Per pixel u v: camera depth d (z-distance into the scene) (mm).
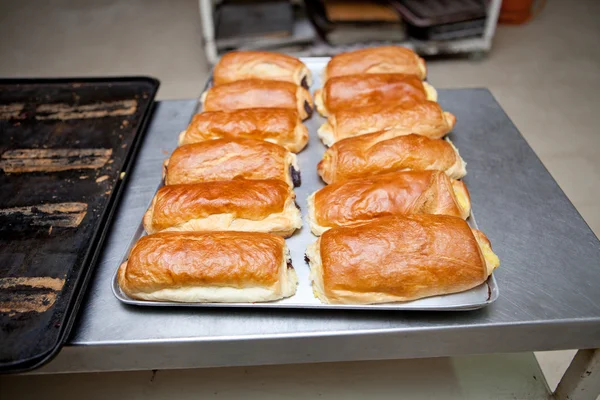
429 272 413
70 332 415
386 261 415
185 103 686
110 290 454
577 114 1131
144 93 695
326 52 1198
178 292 425
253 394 573
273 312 431
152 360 429
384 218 448
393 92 615
